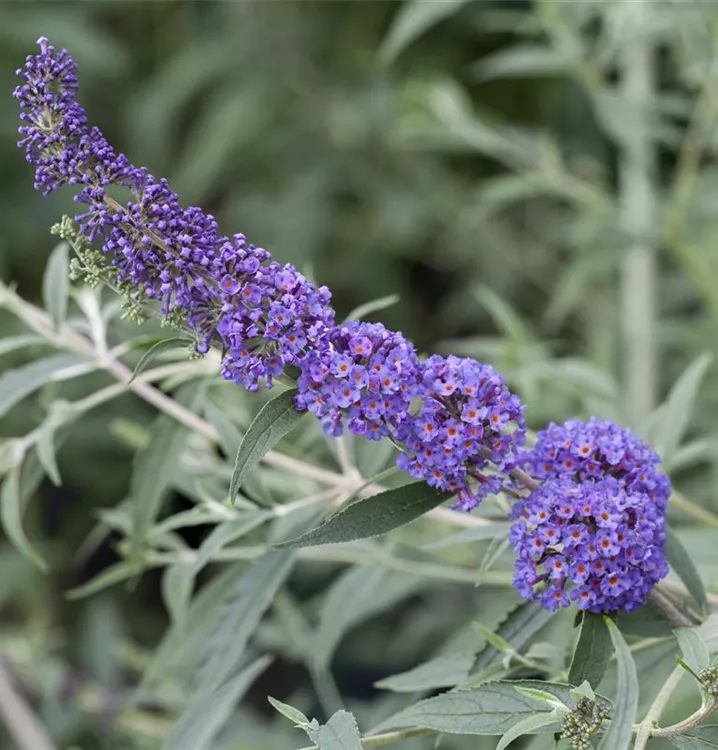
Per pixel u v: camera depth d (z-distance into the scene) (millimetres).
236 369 698
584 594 711
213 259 695
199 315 700
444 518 810
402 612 1460
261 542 897
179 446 852
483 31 1743
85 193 693
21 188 1590
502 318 1036
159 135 1698
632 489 718
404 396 700
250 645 1164
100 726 1174
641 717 811
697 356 1272
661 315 1530
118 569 904
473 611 1230
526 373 1007
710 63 1170
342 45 1771
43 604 1412
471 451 702
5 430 1386
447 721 706
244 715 1141
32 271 1635
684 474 1253
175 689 1107
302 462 885
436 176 1737
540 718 693
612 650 721
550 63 1171
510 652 749
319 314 697
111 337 957
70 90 698
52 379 857
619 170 1736
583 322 1623
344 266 1729
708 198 1179
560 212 1687
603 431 729
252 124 1618
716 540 851
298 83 1688
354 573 920
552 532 708
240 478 694
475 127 1355
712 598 774
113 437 1418
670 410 897
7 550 1407
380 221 1698
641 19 1124
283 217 1669
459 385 700
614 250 1204
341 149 1721
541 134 1335
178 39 1810
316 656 911
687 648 705
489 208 1471
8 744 1273
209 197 1845
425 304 1864
